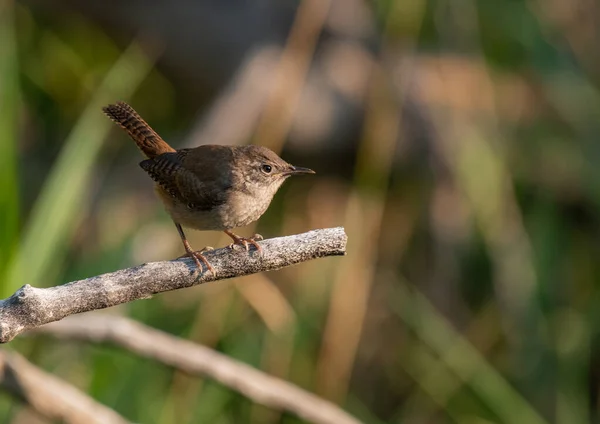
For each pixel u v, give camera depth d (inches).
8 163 334.3
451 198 480.7
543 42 522.0
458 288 469.7
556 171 498.0
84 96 525.3
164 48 528.4
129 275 224.1
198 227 323.0
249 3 514.9
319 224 492.1
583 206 498.3
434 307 464.4
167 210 323.6
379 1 525.3
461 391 431.8
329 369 434.0
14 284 325.4
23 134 509.4
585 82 515.8
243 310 438.9
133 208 487.2
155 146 335.3
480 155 478.9
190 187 312.5
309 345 445.4
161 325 422.6
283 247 233.9
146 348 333.4
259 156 323.6
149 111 533.3
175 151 329.4
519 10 527.2
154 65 534.9
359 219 470.9
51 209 346.6
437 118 492.7
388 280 474.9
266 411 400.2
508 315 451.5
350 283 450.6
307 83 498.6
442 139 488.1
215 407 386.6
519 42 531.8
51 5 529.0
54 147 514.6
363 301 449.1
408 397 448.5
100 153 513.3
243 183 317.7
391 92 497.7
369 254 465.4
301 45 486.9
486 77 515.5
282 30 513.3
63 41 531.8
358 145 501.4
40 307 213.8
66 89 527.2
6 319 212.1
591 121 504.1
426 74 509.7
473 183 471.2
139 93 532.1
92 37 538.0
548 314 455.8
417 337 454.0
